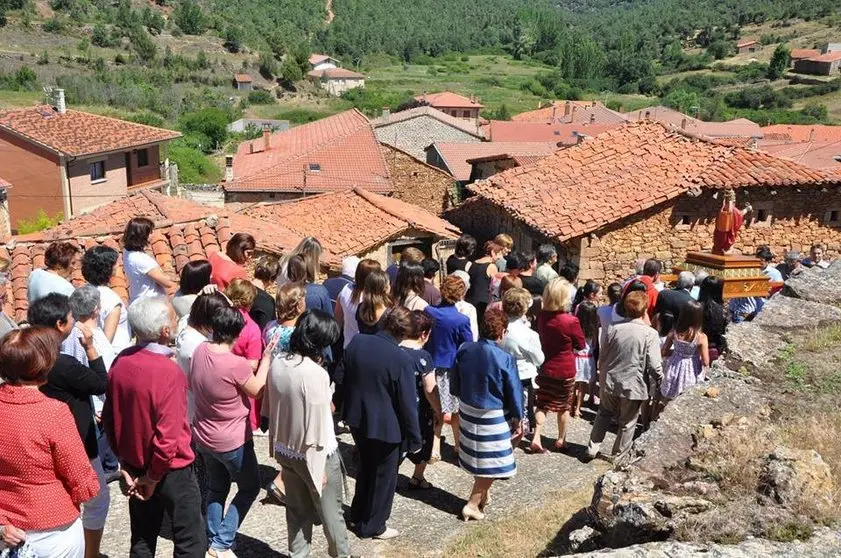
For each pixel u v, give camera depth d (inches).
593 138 769.6
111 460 226.1
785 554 146.0
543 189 685.9
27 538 143.7
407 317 213.5
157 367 167.5
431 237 850.1
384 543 217.6
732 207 451.8
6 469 142.6
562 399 292.0
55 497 145.8
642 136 740.0
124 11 4146.2
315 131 1611.7
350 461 275.7
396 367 206.4
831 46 4788.4
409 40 6584.6
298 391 184.2
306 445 186.1
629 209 612.4
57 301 171.9
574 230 605.3
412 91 4709.6
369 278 243.6
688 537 158.4
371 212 829.2
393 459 214.5
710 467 182.9
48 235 458.0
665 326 309.6
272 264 263.3
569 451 299.3
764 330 288.5
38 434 141.9
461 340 263.9
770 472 173.6
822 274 359.3
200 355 191.0
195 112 2920.8
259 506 239.1
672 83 4982.8
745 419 206.4
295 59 4525.1
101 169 1382.9
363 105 3959.2
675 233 633.0
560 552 207.2
